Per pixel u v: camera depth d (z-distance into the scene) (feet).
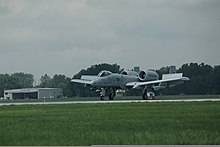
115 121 220.02
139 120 223.71
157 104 399.85
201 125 193.98
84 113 287.89
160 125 196.54
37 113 298.35
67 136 161.99
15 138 158.10
